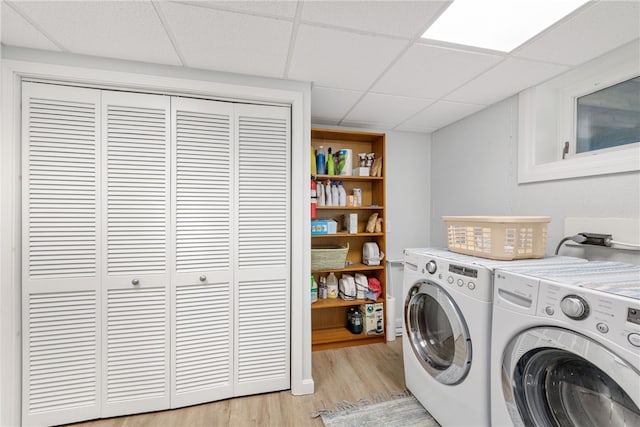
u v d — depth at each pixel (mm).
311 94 2045
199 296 1728
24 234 1477
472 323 1265
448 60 1570
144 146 1640
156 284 1658
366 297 2613
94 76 1520
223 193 1766
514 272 1122
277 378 1850
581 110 1777
